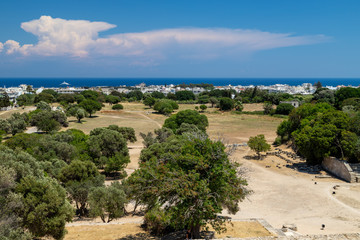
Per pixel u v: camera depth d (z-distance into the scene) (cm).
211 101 14112
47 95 14850
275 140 6756
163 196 1814
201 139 1906
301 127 5716
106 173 4769
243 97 17075
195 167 1747
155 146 4488
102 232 2183
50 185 1998
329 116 4800
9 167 2059
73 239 2009
